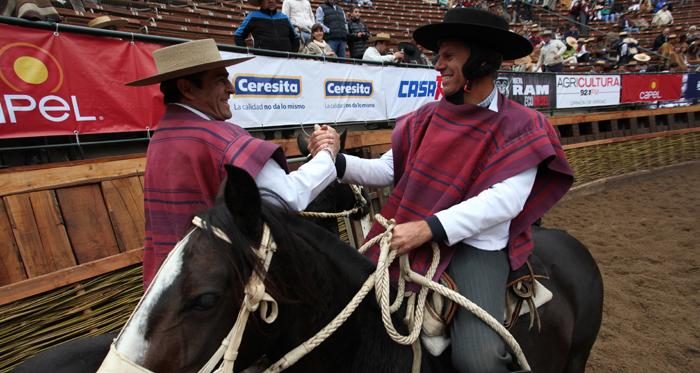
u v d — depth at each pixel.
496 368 1.23
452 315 1.34
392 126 5.82
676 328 3.36
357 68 4.83
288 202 1.26
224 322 0.88
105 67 2.99
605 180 7.70
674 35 12.74
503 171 1.32
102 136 3.49
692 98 9.94
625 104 8.73
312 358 1.10
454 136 1.43
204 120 1.38
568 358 2.03
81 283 2.64
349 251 1.25
